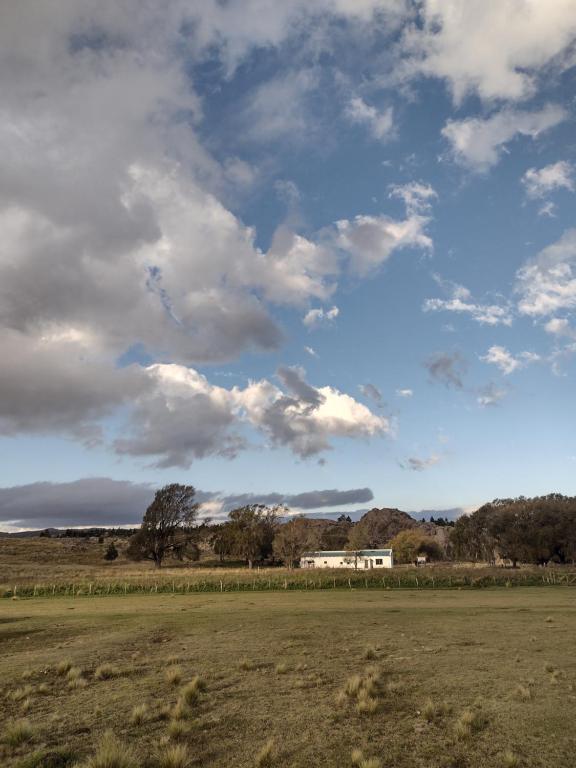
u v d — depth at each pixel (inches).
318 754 339.0
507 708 425.7
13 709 457.4
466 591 1904.5
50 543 7130.9
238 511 4660.4
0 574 2706.7
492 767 314.2
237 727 395.2
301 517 4566.9
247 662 609.6
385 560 4842.5
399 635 834.2
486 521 5196.9
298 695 486.9
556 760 321.7
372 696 474.3
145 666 630.5
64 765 326.6
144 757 335.3
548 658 630.5
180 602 1566.2
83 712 441.7
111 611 1301.7
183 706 431.5
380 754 337.1
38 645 824.3
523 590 1929.1
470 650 690.8
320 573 2439.7
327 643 772.0
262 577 2359.7
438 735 370.3
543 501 4456.2
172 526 4333.2
